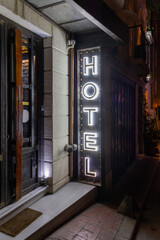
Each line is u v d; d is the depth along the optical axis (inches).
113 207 171.0
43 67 166.2
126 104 305.9
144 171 288.7
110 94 223.8
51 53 162.6
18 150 132.5
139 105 409.4
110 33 157.5
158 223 161.5
